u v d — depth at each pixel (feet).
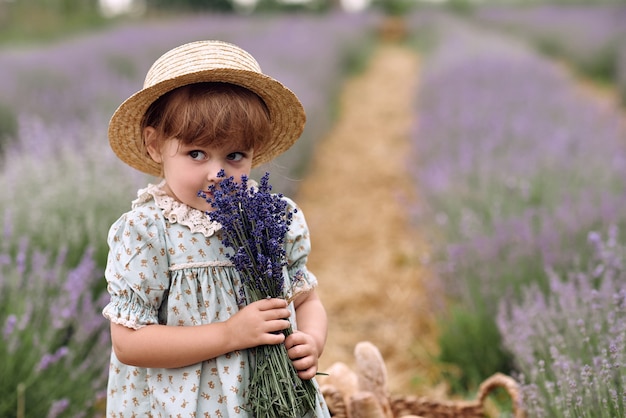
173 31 45.60
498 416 9.39
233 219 5.27
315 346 5.72
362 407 7.19
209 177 5.44
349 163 26.05
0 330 8.98
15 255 10.96
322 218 20.30
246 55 5.85
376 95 40.37
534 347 8.68
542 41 50.83
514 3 87.56
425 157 21.12
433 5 94.48
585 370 7.02
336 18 72.08
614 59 37.96
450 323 11.10
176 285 5.50
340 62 46.03
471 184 15.97
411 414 8.35
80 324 9.16
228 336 5.32
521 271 10.85
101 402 9.81
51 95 23.53
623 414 6.73
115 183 12.75
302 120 6.35
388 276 15.88
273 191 15.23
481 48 40.57
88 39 42.04
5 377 8.40
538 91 26.18
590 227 11.64
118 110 5.69
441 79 31.68
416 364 11.88
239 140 5.47
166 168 5.65
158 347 5.32
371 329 13.44
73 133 16.71
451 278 12.10
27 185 12.73
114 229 5.66
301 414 5.50
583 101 24.84
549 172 15.33
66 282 9.39
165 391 5.52
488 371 10.63
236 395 5.42
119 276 5.47
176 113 5.39
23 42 48.32
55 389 8.64
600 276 9.89
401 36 75.31
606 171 14.98
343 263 17.06
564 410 7.18
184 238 5.55
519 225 11.68
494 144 18.45
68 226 11.51
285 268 5.86
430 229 14.67
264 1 83.10
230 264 5.63
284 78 26.73
